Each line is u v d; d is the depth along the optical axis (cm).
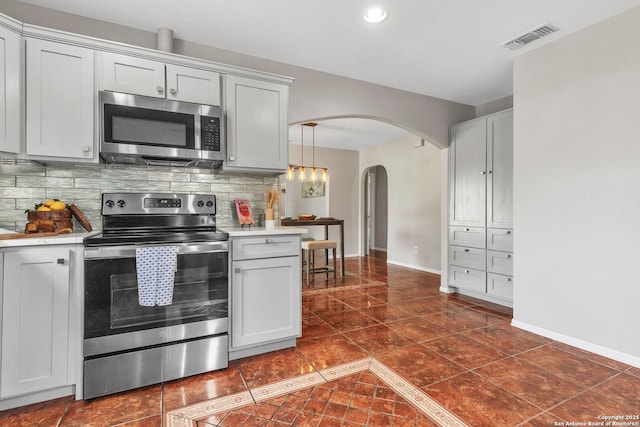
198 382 191
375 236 834
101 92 196
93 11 220
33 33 184
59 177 216
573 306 243
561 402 171
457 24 236
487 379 194
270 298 225
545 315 261
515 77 286
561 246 251
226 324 207
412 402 171
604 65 226
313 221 476
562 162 250
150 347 187
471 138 367
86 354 172
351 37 254
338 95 324
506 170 329
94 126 200
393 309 335
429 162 550
